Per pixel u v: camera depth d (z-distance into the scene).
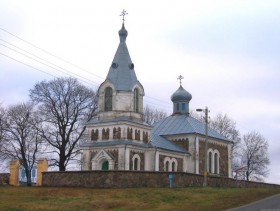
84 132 73.06
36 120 72.19
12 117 72.12
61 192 40.03
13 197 36.72
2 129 71.44
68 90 73.12
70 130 72.50
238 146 102.31
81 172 47.66
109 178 46.03
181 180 48.50
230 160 75.00
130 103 60.19
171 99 77.38
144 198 36.81
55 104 72.44
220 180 54.81
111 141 58.84
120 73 61.16
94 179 46.75
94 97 74.88
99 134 60.31
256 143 102.94
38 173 52.62
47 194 38.69
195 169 66.75
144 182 46.75
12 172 54.03
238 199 37.41
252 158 102.44
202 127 72.69
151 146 60.50
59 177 48.91
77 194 38.69
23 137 71.56
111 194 38.84
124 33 63.22
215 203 34.94
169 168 62.97
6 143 71.38
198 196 38.81
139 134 60.62
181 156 66.06
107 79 61.00
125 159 56.84
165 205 33.69
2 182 54.16
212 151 71.12
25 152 71.38
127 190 41.81
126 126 58.59
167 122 73.31
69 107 72.81
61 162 71.50
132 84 60.66
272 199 38.16
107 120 59.88
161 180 47.34
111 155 57.94
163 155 61.97
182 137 68.62
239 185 58.91
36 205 31.86
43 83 72.75
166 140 68.69
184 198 37.53
